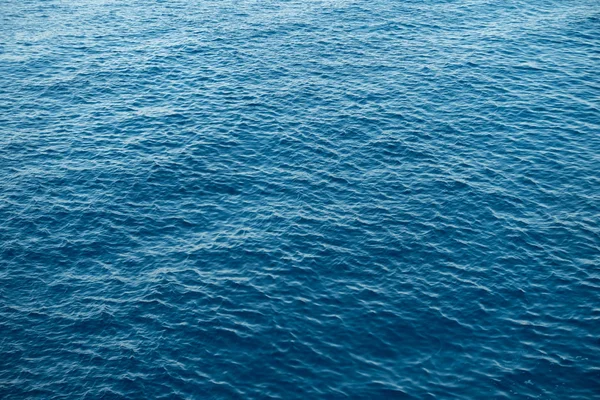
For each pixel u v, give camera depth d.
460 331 42.06
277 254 48.59
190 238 50.75
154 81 73.88
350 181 56.75
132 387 38.59
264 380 38.84
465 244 49.41
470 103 67.62
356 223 51.72
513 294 44.84
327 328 42.31
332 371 39.38
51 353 41.06
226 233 51.03
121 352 40.91
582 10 89.50
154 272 47.31
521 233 50.34
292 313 43.44
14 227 52.12
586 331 41.75
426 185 55.94
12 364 40.34
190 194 55.56
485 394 37.88
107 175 58.09
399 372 39.31
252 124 64.88
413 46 80.38
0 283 46.62
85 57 80.06
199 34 85.62
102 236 51.12
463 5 92.44
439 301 44.38
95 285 46.44
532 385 38.38
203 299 44.66
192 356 40.50
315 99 69.00
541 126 63.56
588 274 46.31
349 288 45.53
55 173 58.62
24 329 42.81
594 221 51.41
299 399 37.56
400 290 45.34
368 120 65.00
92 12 94.31
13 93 71.81
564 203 53.50
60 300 45.19
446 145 61.22
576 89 69.75
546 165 58.09
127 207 54.28
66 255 49.38
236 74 74.69
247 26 87.62
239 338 41.59
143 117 66.88
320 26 87.00
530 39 81.19
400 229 51.03
